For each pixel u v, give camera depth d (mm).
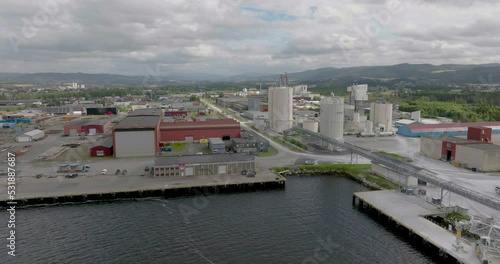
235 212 49406
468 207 47719
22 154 80750
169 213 48969
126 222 45969
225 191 58531
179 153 81250
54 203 52594
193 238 41406
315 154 81500
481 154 65188
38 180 60188
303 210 50344
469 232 40031
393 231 43625
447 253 36094
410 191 52656
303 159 76500
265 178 61375
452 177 61719
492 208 42344
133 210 50094
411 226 41719
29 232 42938
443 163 72562
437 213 45719
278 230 43688
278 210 50312
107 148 79125
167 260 36562
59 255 37500
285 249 38906
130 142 78312
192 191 57406
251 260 36531
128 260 36562
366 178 63188
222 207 51344
